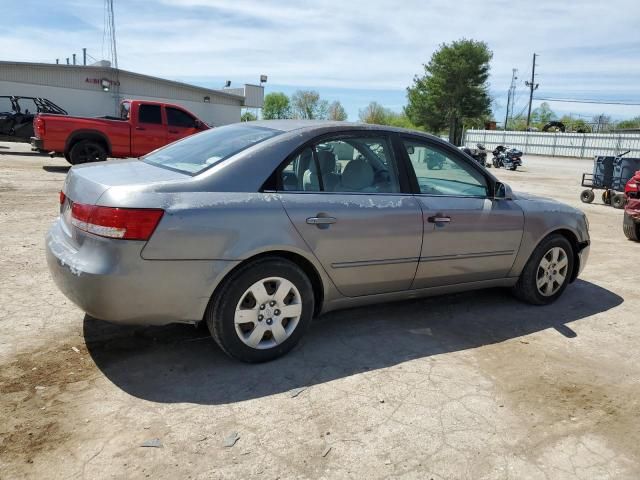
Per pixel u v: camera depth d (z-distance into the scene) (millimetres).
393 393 3152
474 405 3062
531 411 3037
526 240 4562
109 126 13156
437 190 4133
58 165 14461
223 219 3098
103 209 2918
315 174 3561
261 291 3318
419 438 2721
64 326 3840
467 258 4227
